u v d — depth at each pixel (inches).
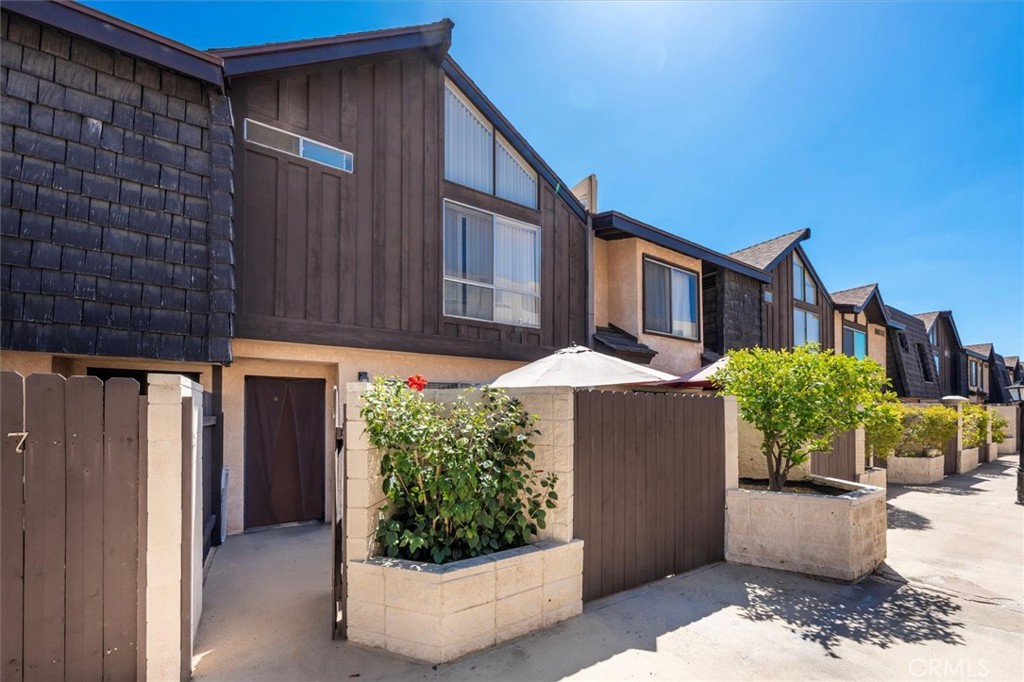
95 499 116.0
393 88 309.9
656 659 142.5
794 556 218.5
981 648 153.6
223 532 256.4
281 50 255.4
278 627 157.3
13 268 184.2
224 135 233.9
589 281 415.2
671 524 212.8
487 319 347.9
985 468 627.2
